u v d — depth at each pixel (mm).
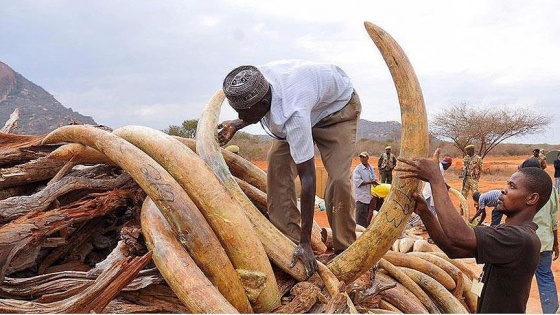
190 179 3494
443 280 5242
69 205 4281
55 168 4891
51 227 4051
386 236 3766
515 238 2912
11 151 4977
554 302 6457
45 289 3709
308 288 3645
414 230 10961
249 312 3498
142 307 3615
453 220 2949
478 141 38594
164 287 3686
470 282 5609
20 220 3998
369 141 48625
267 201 4594
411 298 4703
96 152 4434
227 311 3062
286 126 3744
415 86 3629
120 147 3637
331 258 4332
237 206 3541
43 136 5211
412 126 3623
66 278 3814
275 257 3801
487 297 3105
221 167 4094
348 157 4266
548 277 6496
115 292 3277
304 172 3736
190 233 3316
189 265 3240
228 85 3768
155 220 3510
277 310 3580
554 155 31125
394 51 3645
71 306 3236
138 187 4539
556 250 6844
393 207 3713
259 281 3484
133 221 4430
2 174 4648
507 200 3137
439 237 3283
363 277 4312
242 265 3492
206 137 4277
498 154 49750
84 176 4812
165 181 3400
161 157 3600
